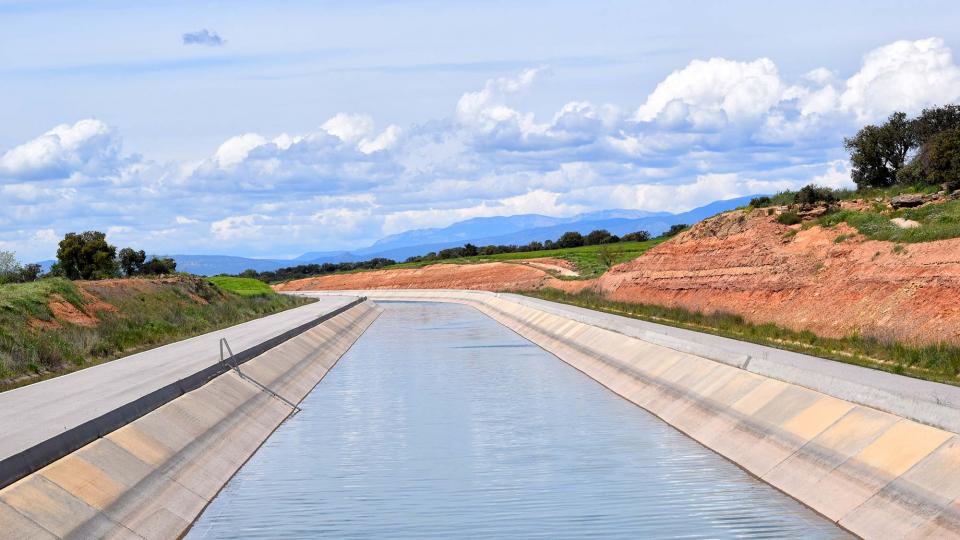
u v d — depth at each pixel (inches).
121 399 839.1
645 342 1408.7
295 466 812.0
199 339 1695.4
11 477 546.0
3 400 871.1
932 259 1375.5
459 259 6112.2
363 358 1779.0
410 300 4918.8
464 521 620.7
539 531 593.3
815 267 1724.9
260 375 1233.4
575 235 6619.1
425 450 866.8
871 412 697.0
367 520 628.7
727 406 918.4
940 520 526.6
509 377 1434.5
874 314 1385.3
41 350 1259.8
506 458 823.7
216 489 730.2
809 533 581.6
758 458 770.8
